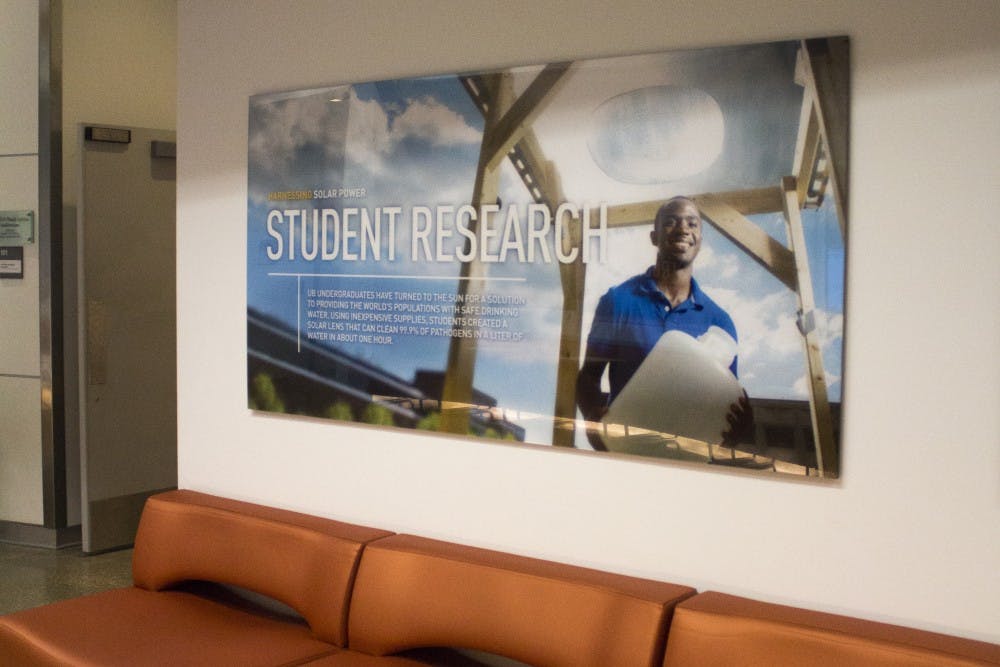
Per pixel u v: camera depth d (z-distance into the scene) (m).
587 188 3.24
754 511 3.00
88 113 6.31
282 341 3.96
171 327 6.48
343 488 3.88
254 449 4.12
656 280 3.12
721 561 3.06
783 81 2.89
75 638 3.46
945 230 2.68
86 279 6.02
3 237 6.25
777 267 2.91
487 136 3.43
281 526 3.71
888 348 2.77
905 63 2.72
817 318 2.86
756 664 2.69
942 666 2.48
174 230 6.44
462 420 3.53
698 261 3.04
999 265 2.61
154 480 6.44
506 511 3.48
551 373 3.34
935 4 2.67
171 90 6.75
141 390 6.34
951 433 2.69
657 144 3.10
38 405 6.25
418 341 3.62
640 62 3.12
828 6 2.83
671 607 2.93
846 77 2.79
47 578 5.63
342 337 3.80
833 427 2.84
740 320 2.98
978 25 2.62
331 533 3.61
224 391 4.20
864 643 2.59
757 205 2.94
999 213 2.61
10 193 6.24
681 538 3.13
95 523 6.12
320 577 3.52
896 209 2.75
